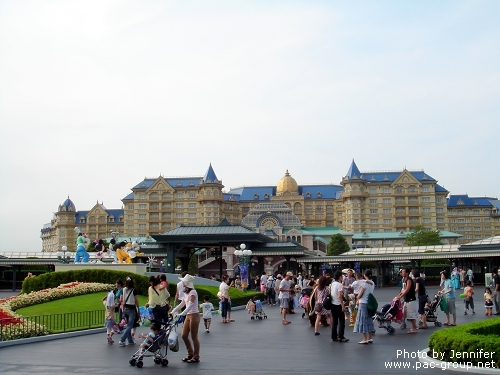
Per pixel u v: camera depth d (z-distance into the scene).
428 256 92.12
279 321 37.12
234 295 55.00
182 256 88.00
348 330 29.97
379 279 98.81
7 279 109.06
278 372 18.03
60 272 48.22
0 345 25.00
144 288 46.44
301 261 99.19
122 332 29.91
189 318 20.53
